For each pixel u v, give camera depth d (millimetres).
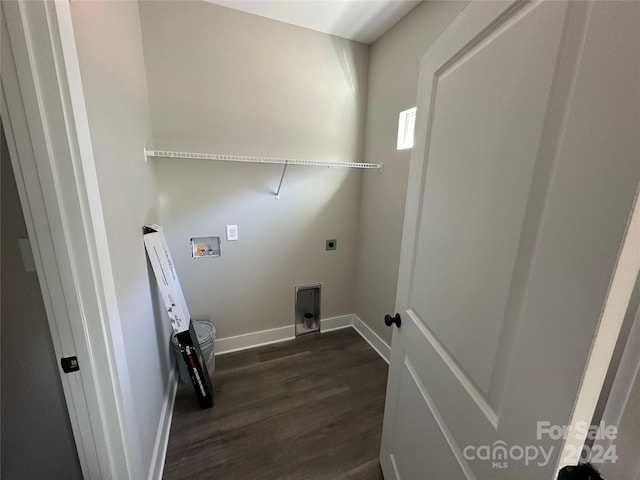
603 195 357
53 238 666
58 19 594
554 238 439
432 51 887
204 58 1742
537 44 478
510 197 546
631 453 371
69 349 740
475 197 663
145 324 1254
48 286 689
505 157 562
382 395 1829
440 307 831
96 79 850
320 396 1811
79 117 663
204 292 2100
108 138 927
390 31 1930
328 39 2025
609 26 349
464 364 709
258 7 1729
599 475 407
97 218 732
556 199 436
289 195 2191
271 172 2088
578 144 396
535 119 484
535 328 478
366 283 2453
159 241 1442
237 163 1976
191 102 1766
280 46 1904
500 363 576
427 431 901
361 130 2297
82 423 807
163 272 1450
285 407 1714
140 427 1066
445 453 791
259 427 1569
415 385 994
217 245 2057
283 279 2342
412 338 1021
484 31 628
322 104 2123
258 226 2148
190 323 1732
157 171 1795
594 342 373
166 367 1659
